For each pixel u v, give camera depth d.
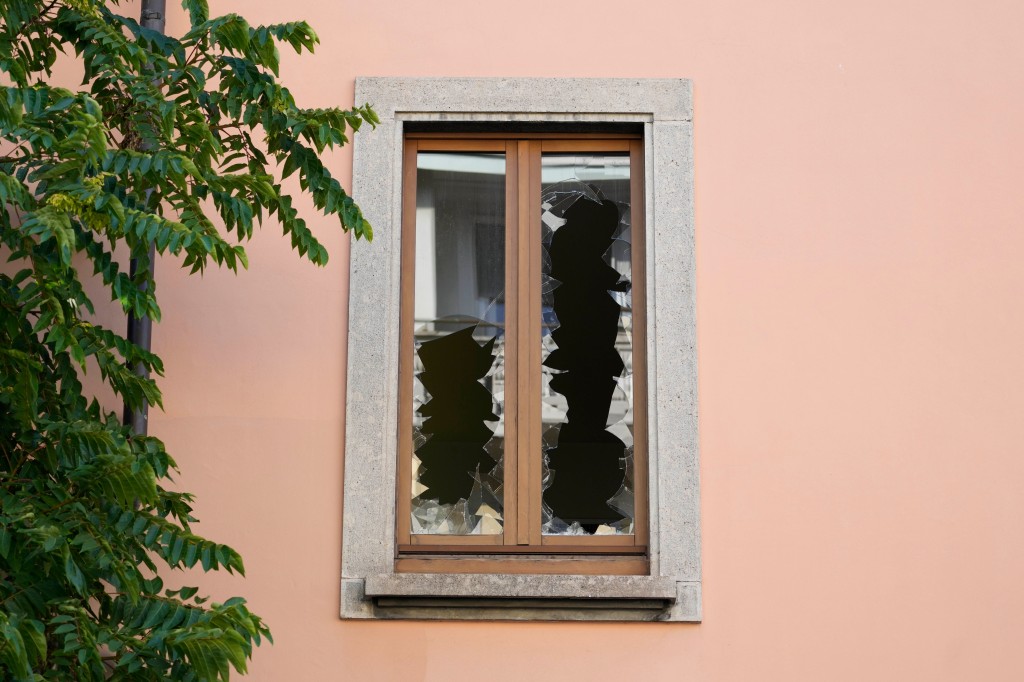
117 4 5.26
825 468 5.25
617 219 5.59
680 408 5.26
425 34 5.56
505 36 5.56
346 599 5.09
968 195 5.48
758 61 5.56
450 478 5.38
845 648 5.11
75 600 3.91
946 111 5.54
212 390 5.27
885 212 5.46
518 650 5.09
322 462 5.23
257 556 5.14
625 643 5.09
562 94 5.50
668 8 5.60
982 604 5.15
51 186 4.03
